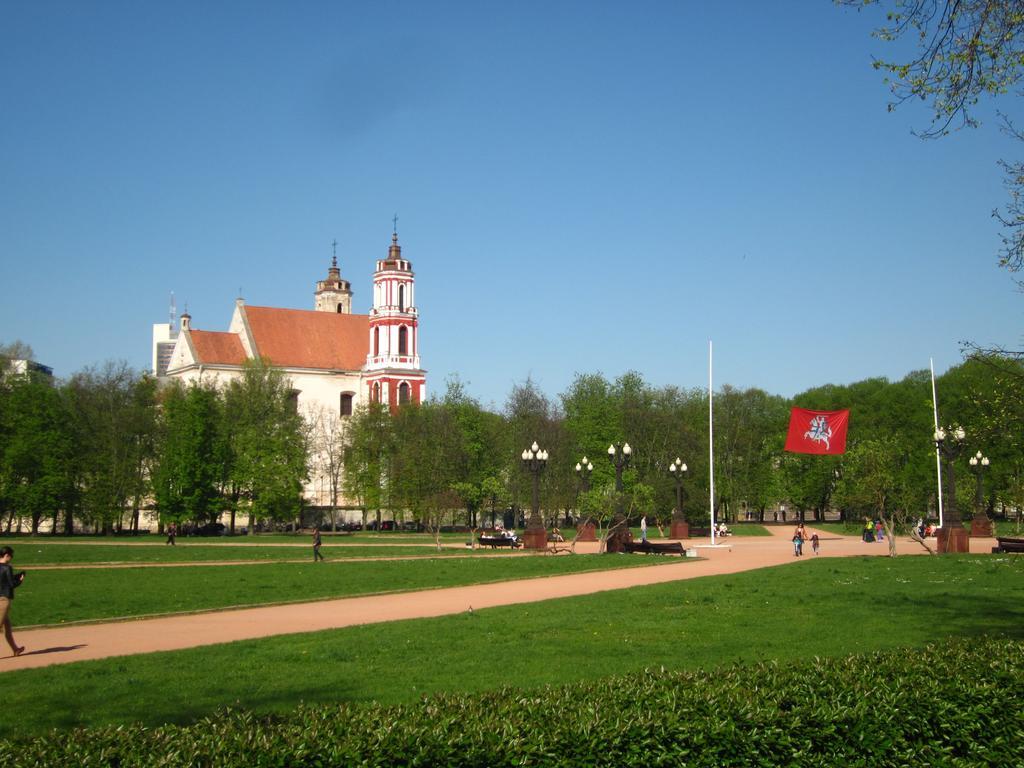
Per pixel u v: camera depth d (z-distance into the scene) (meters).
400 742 8.04
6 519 90.94
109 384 89.56
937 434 49.22
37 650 19.06
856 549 55.62
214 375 110.31
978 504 62.81
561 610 23.66
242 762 7.62
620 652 17.14
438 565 40.62
